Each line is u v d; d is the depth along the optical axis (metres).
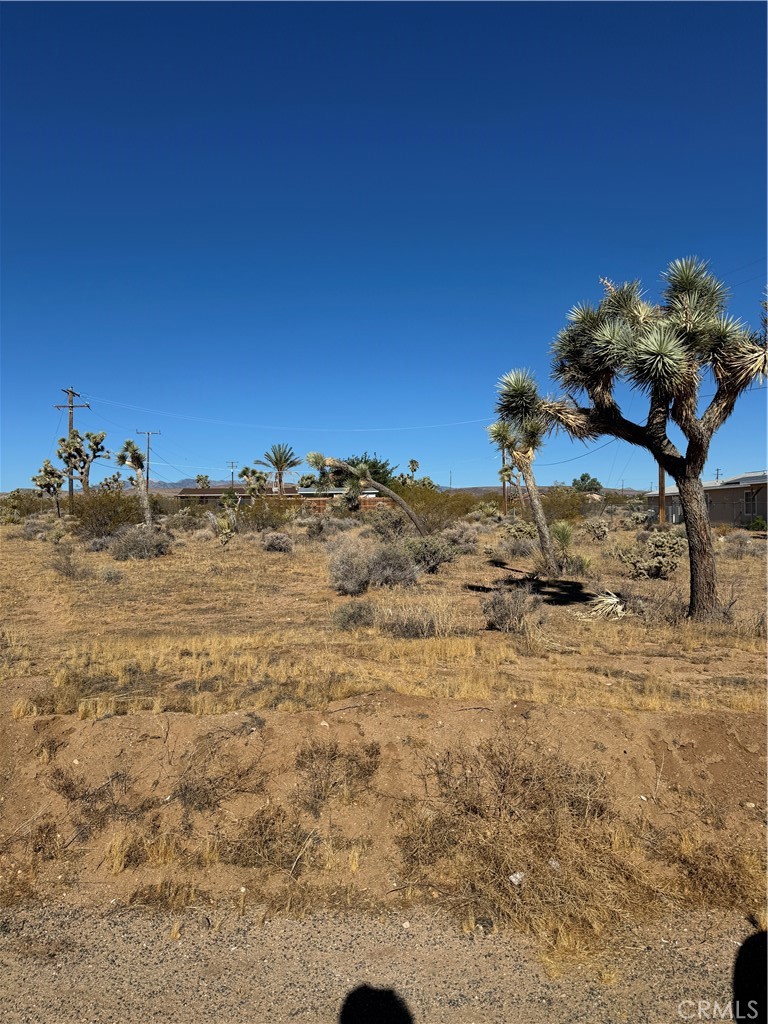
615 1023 3.23
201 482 84.62
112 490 34.91
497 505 54.06
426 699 6.34
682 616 11.89
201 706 6.21
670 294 12.48
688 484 11.72
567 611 12.90
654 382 10.76
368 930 3.95
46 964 3.71
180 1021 3.29
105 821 4.89
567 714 5.94
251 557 23.97
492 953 3.75
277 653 9.02
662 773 5.37
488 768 5.32
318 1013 3.32
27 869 4.55
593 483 82.75
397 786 5.18
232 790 5.12
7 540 35.25
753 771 5.42
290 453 61.53
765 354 10.47
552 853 4.55
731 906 4.14
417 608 11.55
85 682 7.24
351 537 29.39
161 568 20.92
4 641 10.02
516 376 14.05
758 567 20.84
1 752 5.54
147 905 4.21
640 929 3.94
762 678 7.90
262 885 4.36
